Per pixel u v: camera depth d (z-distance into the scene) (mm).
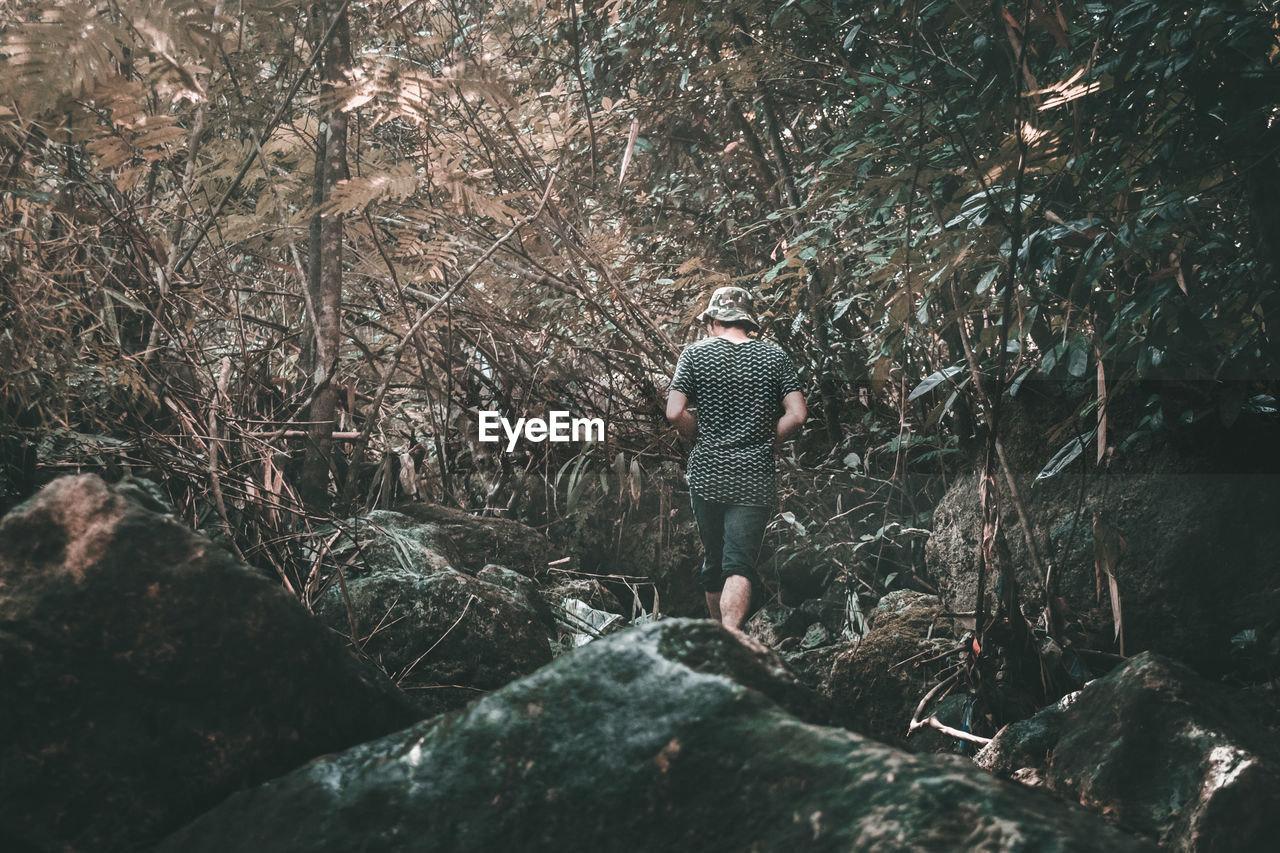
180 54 3930
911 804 1474
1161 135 3102
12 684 1852
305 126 5098
